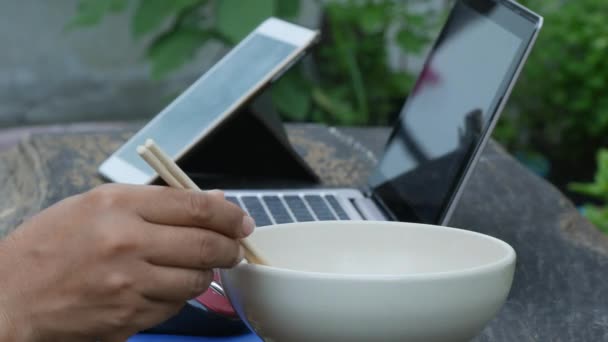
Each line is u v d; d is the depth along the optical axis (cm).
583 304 120
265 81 153
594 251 140
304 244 97
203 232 80
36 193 165
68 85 459
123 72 464
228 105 157
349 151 194
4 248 84
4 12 451
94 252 80
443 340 80
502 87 125
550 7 425
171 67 340
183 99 172
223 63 174
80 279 81
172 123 166
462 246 94
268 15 314
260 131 167
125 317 81
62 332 83
